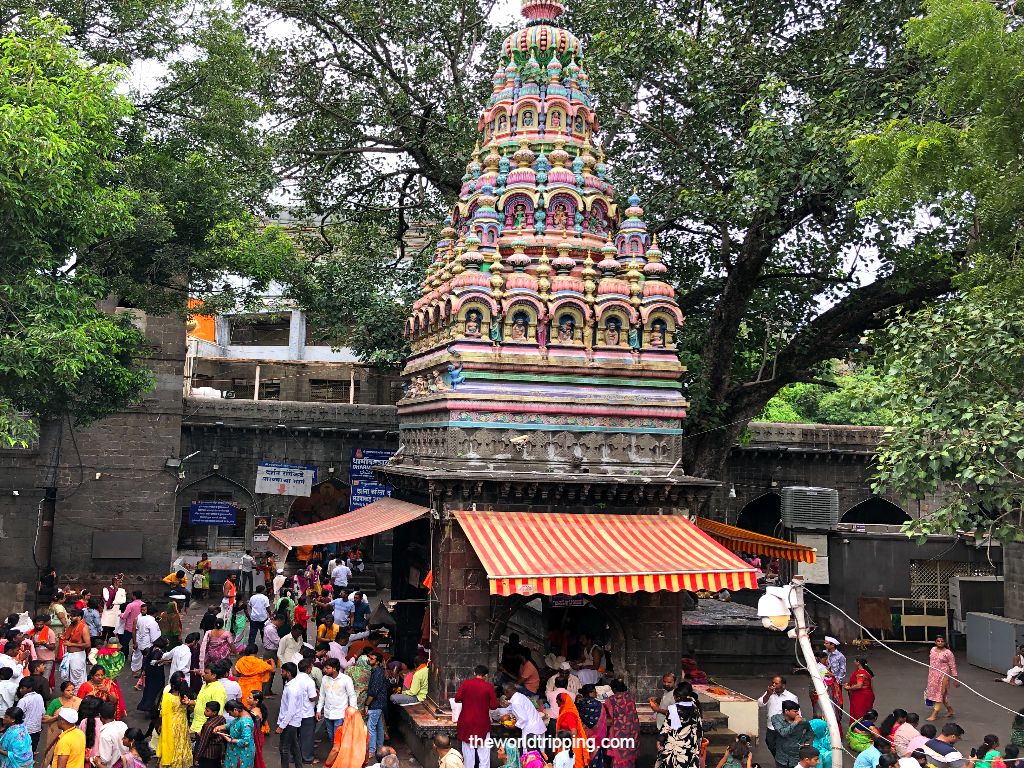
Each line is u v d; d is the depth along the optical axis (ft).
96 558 80.94
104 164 48.14
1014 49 33.86
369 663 42.83
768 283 67.36
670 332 45.85
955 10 34.01
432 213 78.54
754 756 43.19
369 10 69.97
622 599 41.96
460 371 42.65
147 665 47.83
